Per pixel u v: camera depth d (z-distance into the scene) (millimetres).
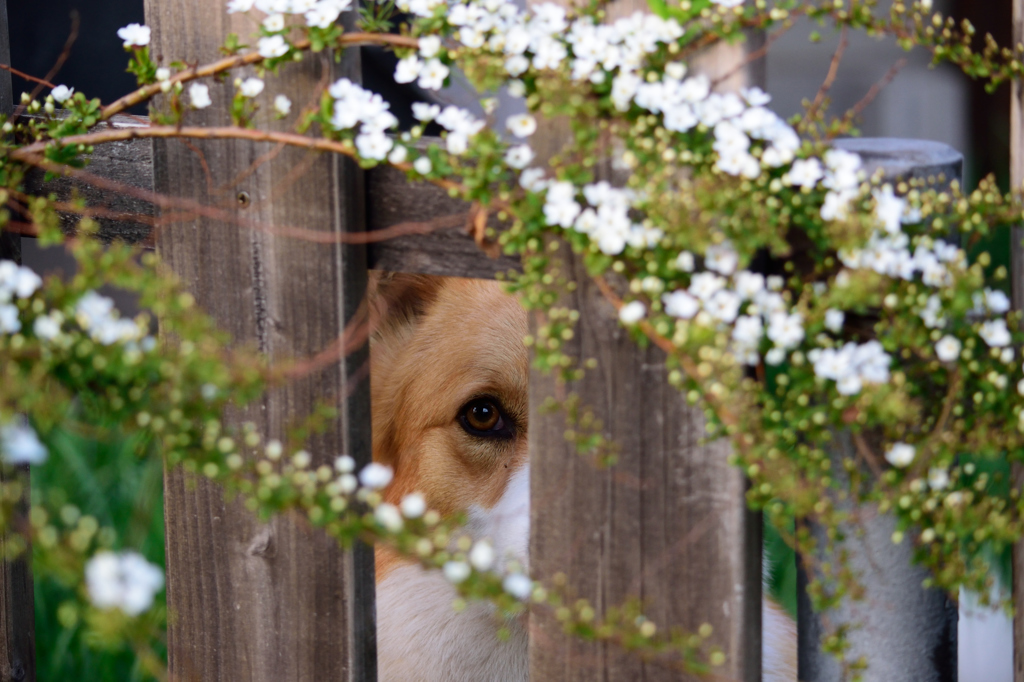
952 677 1861
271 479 1411
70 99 1938
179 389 1404
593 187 1492
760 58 1571
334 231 1849
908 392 1487
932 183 1653
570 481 1711
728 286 1483
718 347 1403
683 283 1505
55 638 3320
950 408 1540
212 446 1448
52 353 1410
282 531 1958
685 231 1402
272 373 1568
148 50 1949
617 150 1576
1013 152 1665
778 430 1457
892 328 1467
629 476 1668
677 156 1495
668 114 1455
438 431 2828
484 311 2844
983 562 1497
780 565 3643
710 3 1517
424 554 1351
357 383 1918
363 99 1646
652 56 1535
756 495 1504
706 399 1475
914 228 1519
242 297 1951
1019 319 1609
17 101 4449
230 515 2000
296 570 1963
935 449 1459
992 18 6500
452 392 2811
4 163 1980
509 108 3846
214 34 1896
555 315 1568
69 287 1401
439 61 1614
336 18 1711
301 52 1765
